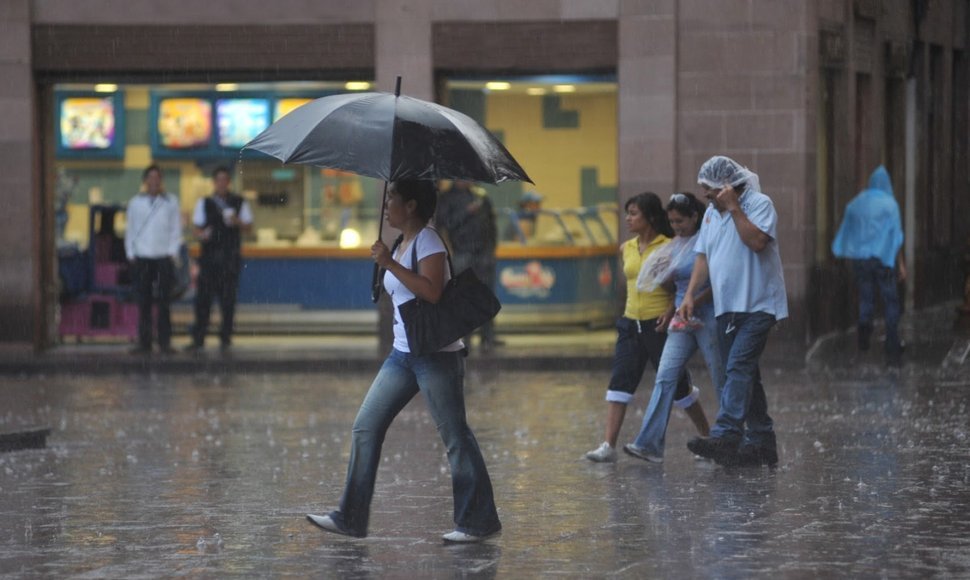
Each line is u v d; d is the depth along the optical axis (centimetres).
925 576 1653
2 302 4434
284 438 2916
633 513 2052
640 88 4312
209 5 4450
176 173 4975
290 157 1739
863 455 2548
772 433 2472
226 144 4919
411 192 1825
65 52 4453
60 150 4950
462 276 1823
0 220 4431
